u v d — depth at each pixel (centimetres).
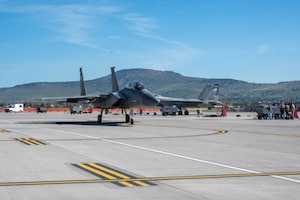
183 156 1413
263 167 1170
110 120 4747
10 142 1933
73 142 1933
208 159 1336
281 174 1056
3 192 852
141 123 3872
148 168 1152
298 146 1761
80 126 3356
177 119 5009
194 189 877
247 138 2169
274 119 4875
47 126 3375
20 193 842
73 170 1121
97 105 3844
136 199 792
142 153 1500
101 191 860
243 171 1101
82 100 3894
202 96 8100
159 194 831
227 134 2447
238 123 3834
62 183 944
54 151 1563
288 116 4909
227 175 1041
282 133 2522
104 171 1104
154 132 2619
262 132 2608
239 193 840
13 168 1154
